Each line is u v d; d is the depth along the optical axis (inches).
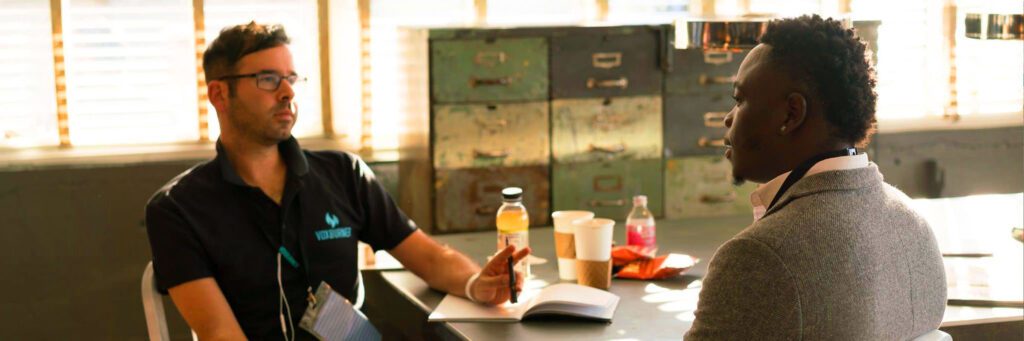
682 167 129.3
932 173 153.3
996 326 79.9
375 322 126.3
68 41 129.1
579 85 124.0
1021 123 156.3
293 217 86.7
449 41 120.0
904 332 53.3
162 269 81.6
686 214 130.6
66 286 130.9
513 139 123.4
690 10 147.9
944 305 56.4
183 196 83.2
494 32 120.7
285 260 85.5
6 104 128.3
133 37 131.2
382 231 93.8
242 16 134.0
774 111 51.6
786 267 48.4
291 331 85.2
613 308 82.9
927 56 153.9
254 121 84.2
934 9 153.0
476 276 87.5
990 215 117.3
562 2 144.3
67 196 129.6
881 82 152.6
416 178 128.8
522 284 88.5
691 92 127.8
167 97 133.4
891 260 51.9
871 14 151.6
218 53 84.8
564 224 95.9
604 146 126.0
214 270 83.6
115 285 132.4
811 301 48.3
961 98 155.5
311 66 137.6
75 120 130.8
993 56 155.7
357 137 140.4
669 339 75.3
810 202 50.2
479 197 123.8
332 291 85.1
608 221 91.9
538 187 125.2
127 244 132.2
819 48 50.3
